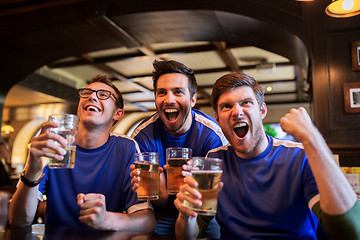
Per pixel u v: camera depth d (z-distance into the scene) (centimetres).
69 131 123
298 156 146
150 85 866
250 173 148
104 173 171
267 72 696
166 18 415
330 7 242
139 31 462
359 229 105
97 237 108
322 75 347
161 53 614
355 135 328
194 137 216
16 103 982
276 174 145
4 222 117
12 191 187
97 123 167
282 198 140
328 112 340
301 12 365
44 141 119
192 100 208
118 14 414
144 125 228
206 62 670
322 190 107
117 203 168
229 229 145
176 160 141
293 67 684
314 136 112
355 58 338
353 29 345
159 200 192
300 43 372
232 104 143
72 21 434
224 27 423
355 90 332
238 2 377
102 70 733
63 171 169
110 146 179
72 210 164
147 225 145
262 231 140
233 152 158
